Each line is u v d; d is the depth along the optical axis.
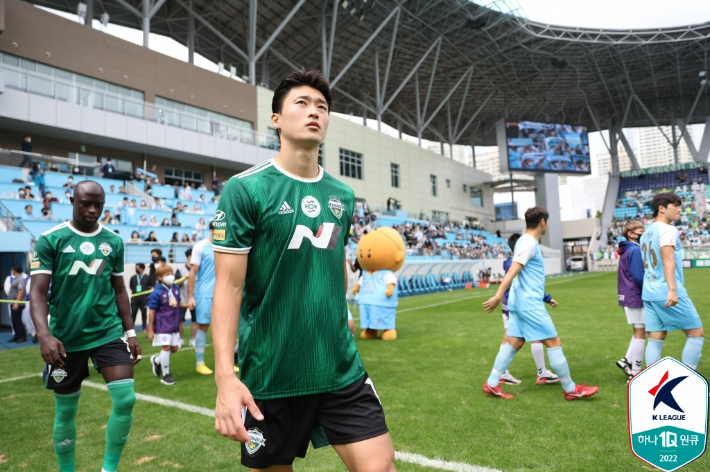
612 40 44.03
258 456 1.63
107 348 2.95
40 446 3.69
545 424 3.77
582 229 52.34
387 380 5.46
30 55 19.84
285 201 1.67
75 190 3.02
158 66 24.48
